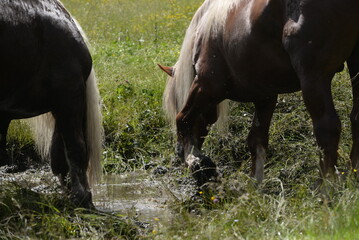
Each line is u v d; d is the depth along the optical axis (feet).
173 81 34.17
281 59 26.53
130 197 32.48
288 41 25.16
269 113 32.42
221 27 29.50
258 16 26.53
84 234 23.84
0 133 29.27
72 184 27.43
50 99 27.40
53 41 26.76
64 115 27.30
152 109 41.93
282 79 27.40
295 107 38.83
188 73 32.76
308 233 21.17
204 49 30.99
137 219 27.73
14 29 25.39
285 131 37.50
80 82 27.48
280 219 23.86
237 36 27.96
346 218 21.81
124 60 52.44
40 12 26.53
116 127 40.73
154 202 31.48
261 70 27.50
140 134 40.32
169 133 39.75
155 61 51.37
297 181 31.24
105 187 34.83
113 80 46.34
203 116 33.19
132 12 79.30
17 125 39.75
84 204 27.17
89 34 65.16
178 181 35.04
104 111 42.16
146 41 61.67
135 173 37.70
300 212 23.77
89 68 28.19
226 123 35.76
